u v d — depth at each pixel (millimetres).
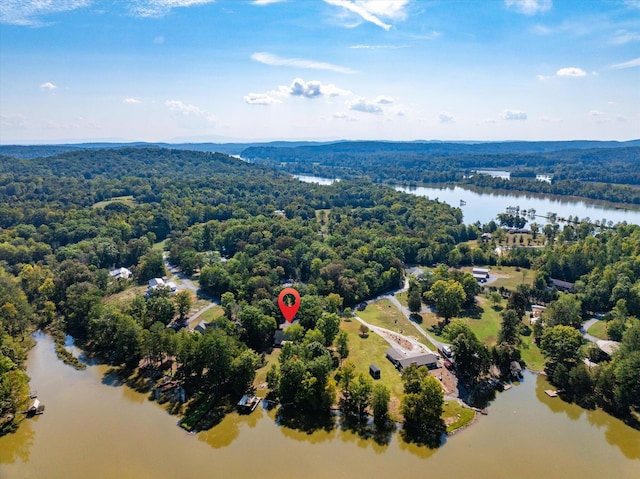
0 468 83438
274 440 91312
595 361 116938
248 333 126938
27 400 100688
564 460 85500
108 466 83812
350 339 133125
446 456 86438
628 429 94375
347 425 95500
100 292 157500
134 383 112438
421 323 147500
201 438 91938
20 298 144250
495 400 104938
